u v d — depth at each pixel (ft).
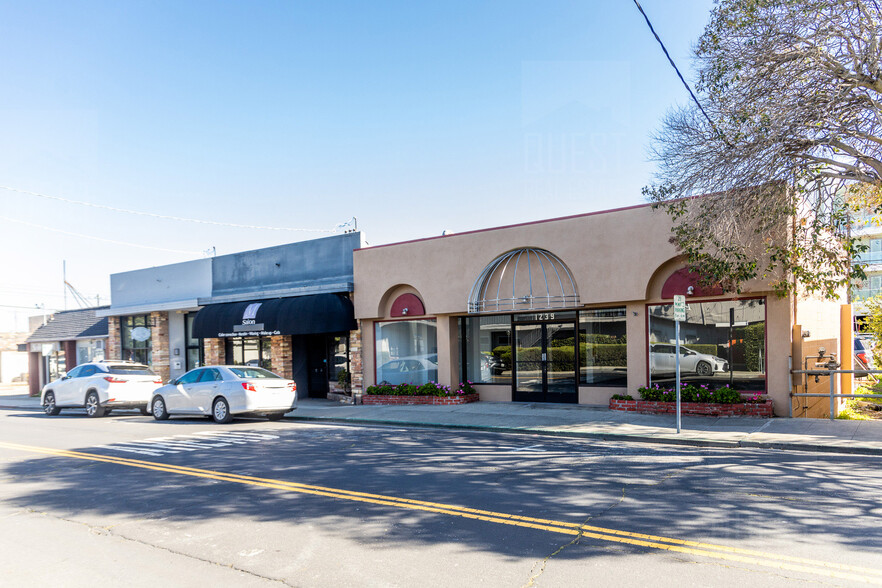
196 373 55.26
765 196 37.50
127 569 17.48
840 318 58.49
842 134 37.27
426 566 16.84
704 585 15.05
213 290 79.61
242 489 26.68
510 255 54.19
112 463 34.01
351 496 24.75
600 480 26.27
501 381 57.41
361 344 64.34
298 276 70.79
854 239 37.55
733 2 39.04
